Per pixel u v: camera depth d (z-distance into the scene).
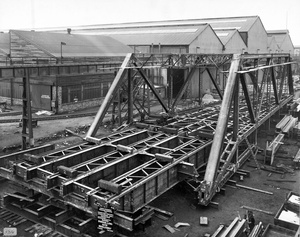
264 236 13.48
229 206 16.53
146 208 14.66
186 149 17.61
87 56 41.97
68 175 13.80
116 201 12.48
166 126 21.94
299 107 37.12
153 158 16.17
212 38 52.50
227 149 18.59
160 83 45.09
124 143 19.16
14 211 15.20
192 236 13.91
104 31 67.50
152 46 48.62
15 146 24.19
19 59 40.41
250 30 62.41
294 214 15.42
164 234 13.98
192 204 16.44
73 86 39.16
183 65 23.33
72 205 13.09
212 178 15.63
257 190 18.31
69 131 28.73
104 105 19.94
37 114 36.72
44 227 14.12
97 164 15.46
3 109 38.38
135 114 34.72
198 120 23.83
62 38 45.91
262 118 24.72
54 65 24.19
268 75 24.59
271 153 22.03
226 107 17.31
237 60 18.59
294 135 28.31
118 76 20.84
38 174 14.41
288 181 19.67
